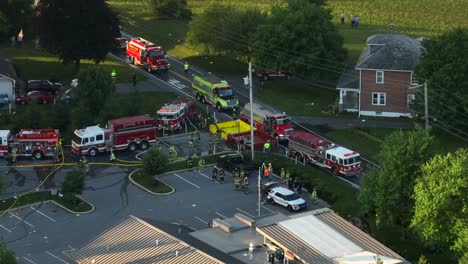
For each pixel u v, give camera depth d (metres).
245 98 131.50
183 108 119.62
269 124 116.00
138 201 98.56
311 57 132.62
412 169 86.31
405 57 123.56
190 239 74.00
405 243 87.06
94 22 134.62
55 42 134.88
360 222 89.75
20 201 97.88
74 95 118.19
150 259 71.06
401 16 182.25
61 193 99.06
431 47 117.00
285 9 138.38
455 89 114.81
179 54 152.75
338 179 104.38
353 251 72.38
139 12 180.50
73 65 144.00
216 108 127.06
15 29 155.00
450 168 80.12
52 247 88.38
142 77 139.50
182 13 175.75
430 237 81.12
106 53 137.62
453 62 115.06
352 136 117.56
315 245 72.56
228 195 100.19
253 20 144.00
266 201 98.31
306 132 117.19
